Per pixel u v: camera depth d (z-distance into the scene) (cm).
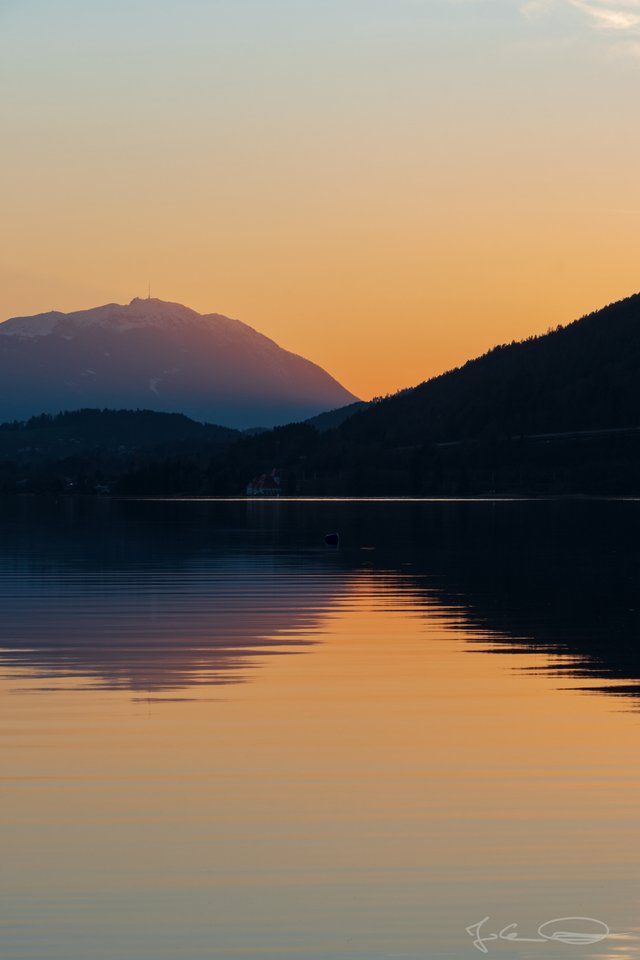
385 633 3241
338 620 3516
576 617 3581
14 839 1518
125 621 3488
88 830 1551
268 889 1374
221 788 1725
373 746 1955
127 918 1302
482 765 1841
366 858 1461
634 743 1967
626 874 1416
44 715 2170
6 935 1263
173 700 2309
